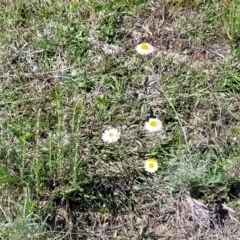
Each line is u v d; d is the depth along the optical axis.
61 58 1.07
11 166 0.89
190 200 0.88
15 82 1.02
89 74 1.04
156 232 0.86
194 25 1.13
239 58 1.07
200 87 1.03
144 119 0.98
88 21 1.12
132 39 1.11
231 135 0.96
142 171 0.91
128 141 0.95
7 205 0.86
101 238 0.85
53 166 0.87
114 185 0.89
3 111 0.98
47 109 0.98
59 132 0.87
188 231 0.86
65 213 0.85
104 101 0.99
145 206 0.88
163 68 1.05
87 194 0.88
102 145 0.93
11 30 1.10
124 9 1.15
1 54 1.06
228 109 1.00
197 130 0.97
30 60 1.06
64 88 1.01
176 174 0.88
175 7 1.16
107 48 1.08
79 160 0.89
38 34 1.10
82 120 0.96
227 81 1.03
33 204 0.83
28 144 0.92
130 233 0.86
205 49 1.10
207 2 1.17
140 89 1.02
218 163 0.92
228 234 0.86
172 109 0.99
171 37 1.12
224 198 0.88
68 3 1.14
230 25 1.12
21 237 0.80
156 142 0.95
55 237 0.81
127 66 1.05
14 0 1.15
